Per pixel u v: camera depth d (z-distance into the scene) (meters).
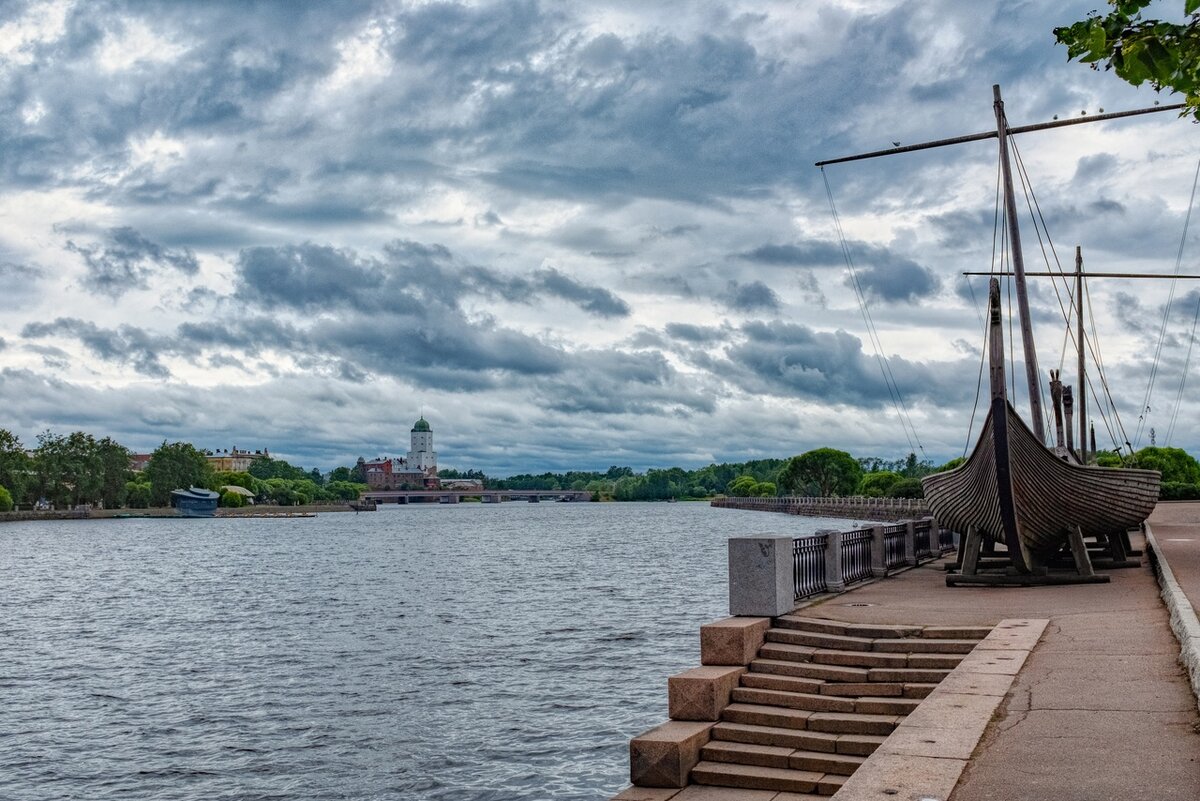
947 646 15.50
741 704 15.27
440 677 31.59
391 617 47.19
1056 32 7.34
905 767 8.72
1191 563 25.08
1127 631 15.33
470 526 188.75
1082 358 55.28
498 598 53.97
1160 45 6.92
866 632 16.33
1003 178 34.78
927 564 29.58
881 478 180.50
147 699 29.53
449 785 20.94
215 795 20.80
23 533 172.00
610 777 21.05
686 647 35.50
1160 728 9.70
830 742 14.02
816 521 164.62
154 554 108.25
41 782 21.81
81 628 46.31
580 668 32.28
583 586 59.44
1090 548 32.59
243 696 29.69
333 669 33.62
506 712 26.70
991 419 23.08
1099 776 8.32
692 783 13.98
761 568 17.27
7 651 39.22
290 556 100.81
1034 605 19.02
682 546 103.81
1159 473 26.95
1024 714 10.39
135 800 20.62
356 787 21.02
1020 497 23.41
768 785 13.59
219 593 62.06
